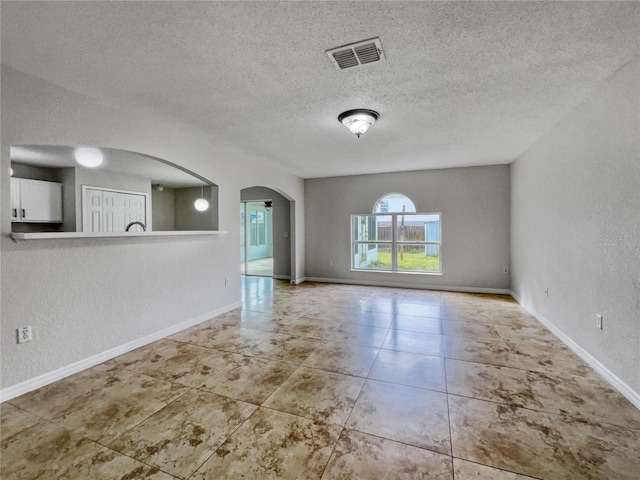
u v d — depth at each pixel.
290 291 5.89
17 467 1.56
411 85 2.46
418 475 1.50
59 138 2.44
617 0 1.53
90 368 2.68
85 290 2.70
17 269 2.25
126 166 5.10
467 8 1.59
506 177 5.50
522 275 4.73
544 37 1.84
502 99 2.74
